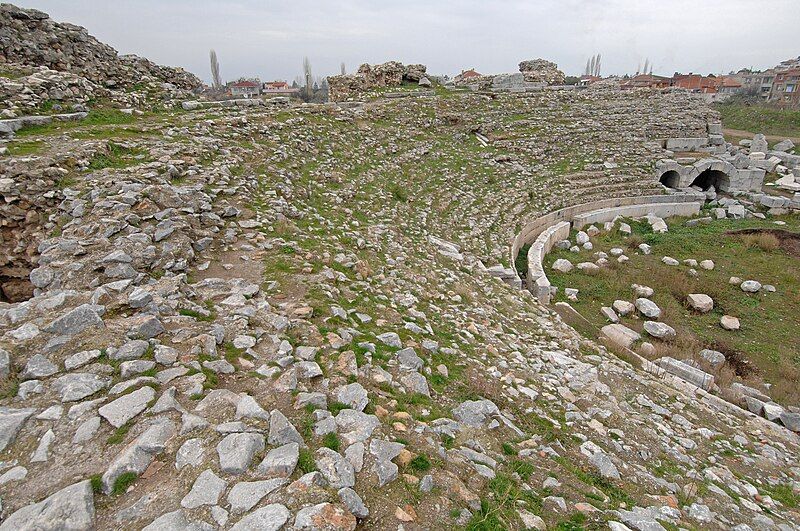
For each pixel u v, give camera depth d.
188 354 6.01
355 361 6.75
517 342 11.00
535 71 46.56
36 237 9.89
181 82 25.30
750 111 55.47
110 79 20.62
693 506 6.39
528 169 27.83
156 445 4.49
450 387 7.52
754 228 24.75
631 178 29.20
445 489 4.79
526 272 19.31
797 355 14.30
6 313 6.29
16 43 17.44
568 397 8.78
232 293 8.16
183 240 9.38
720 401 11.12
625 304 16.69
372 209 16.80
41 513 3.70
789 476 8.31
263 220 11.76
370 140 23.73
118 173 11.58
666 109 37.75
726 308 17.14
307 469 4.48
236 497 4.05
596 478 6.40
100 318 6.18
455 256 15.74
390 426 5.65
